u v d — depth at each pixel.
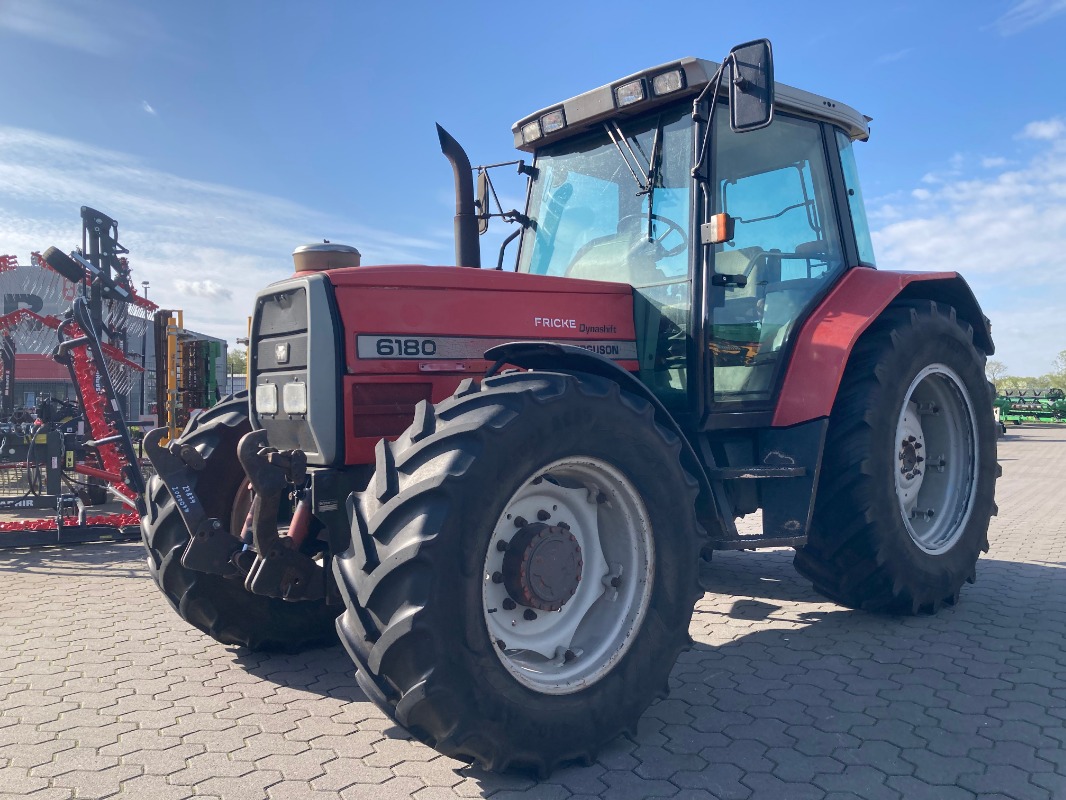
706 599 4.56
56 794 2.34
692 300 3.44
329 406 2.83
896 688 3.12
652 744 2.68
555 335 3.34
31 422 9.98
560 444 2.54
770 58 3.01
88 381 6.81
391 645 2.22
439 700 2.23
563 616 2.72
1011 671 3.28
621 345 3.58
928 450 4.47
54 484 6.98
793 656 3.53
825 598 4.53
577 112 3.86
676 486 2.83
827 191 4.21
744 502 3.75
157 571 3.46
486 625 2.35
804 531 3.51
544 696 2.46
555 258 4.10
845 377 3.89
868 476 3.71
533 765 2.41
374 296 2.95
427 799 2.31
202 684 3.30
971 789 2.34
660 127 3.67
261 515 2.82
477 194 4.28
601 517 2.85
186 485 3.15
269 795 2.33
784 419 3.68
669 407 3.56
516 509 2.65
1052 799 2.28
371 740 2.73
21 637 3.99
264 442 2.98
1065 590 4.62
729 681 3.24
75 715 2.96
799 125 4.11
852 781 2.40
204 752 2.63
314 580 2.95
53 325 8.24
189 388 9.54
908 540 3.89
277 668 3.51
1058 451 16.45
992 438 4.45
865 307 3.86
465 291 3.14
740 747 2.64
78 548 6.55
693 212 3.48
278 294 3.02
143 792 2.35
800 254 4.00
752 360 3.72
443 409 2.50
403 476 2.38
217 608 3.48
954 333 4.25
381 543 2.32
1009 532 6.66
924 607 4.07
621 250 3.81
